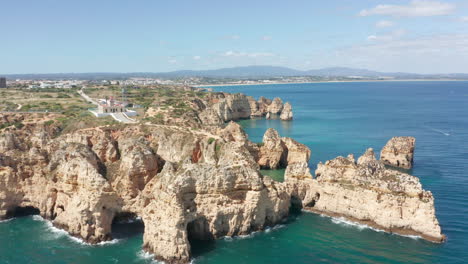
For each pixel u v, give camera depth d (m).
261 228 75.56
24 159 84.44
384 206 74.56
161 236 64.62
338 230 75.00
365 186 77.50
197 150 103.94
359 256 65.19
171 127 116.44
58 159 83.81
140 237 73.31
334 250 67.38
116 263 63.56
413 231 72.50
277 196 77.69
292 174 88.75
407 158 121.44
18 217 83.00
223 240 71.44
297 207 86.81
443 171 116.19
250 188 73.56
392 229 73.81
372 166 84.12
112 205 73.81
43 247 69.38
